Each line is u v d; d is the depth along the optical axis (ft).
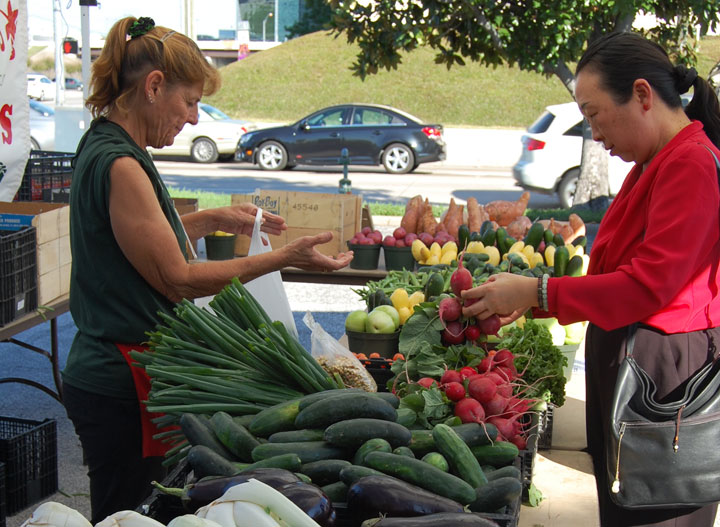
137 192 7.39
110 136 7.68
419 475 5.45
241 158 63.72
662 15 32.45
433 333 8.00
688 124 7.16
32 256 12.72
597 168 40.65
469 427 6.25
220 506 4.62
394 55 34.50
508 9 32.45
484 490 5.58
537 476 7.97
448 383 6.73
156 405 6.73
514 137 77.05
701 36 32.76
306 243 8.17
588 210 39.86
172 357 7.10
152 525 4.42
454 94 96.43
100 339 7.79
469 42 35.04
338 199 17.17
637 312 6.90
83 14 24.16
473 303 7.65
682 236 6.66
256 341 7.22
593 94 7.17
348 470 5.47
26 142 14.08
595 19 33.01
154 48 7.59
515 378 7.57
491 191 53.36
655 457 6.97
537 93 96.58
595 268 7.85
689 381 7.03
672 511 7.50
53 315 13.24
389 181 57.67
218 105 99.14
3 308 12.07
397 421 6.26
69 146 36.27
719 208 6.75
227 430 6.04
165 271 7.54
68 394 8.02
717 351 7.12
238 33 176.55
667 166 6.83
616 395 7.01
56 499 13.25
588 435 8.31
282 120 95.61
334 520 5.11
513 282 7.41
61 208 13.73
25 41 13.80
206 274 7.79
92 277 7.73
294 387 7.05
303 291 28.55
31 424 13.19
